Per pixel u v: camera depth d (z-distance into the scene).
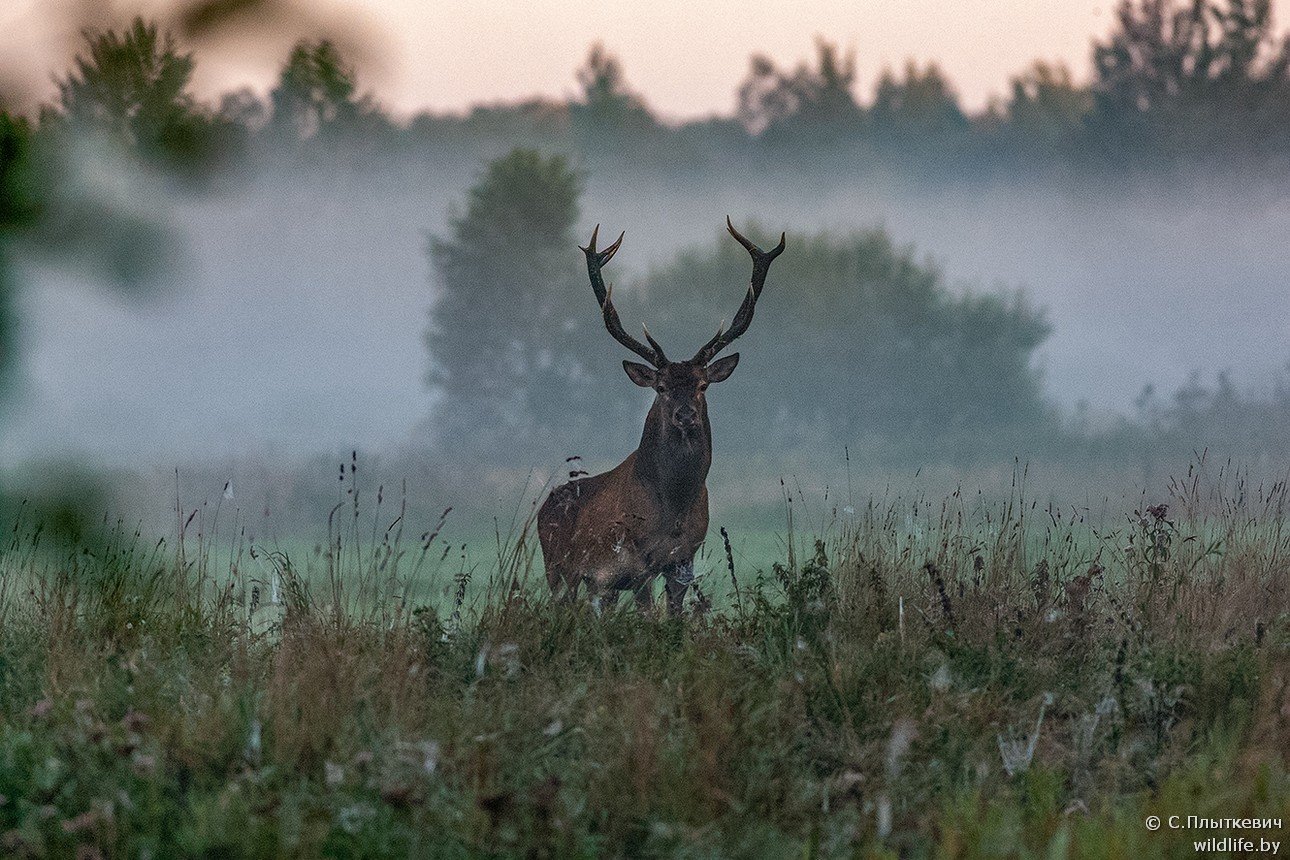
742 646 18.69
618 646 19.50
